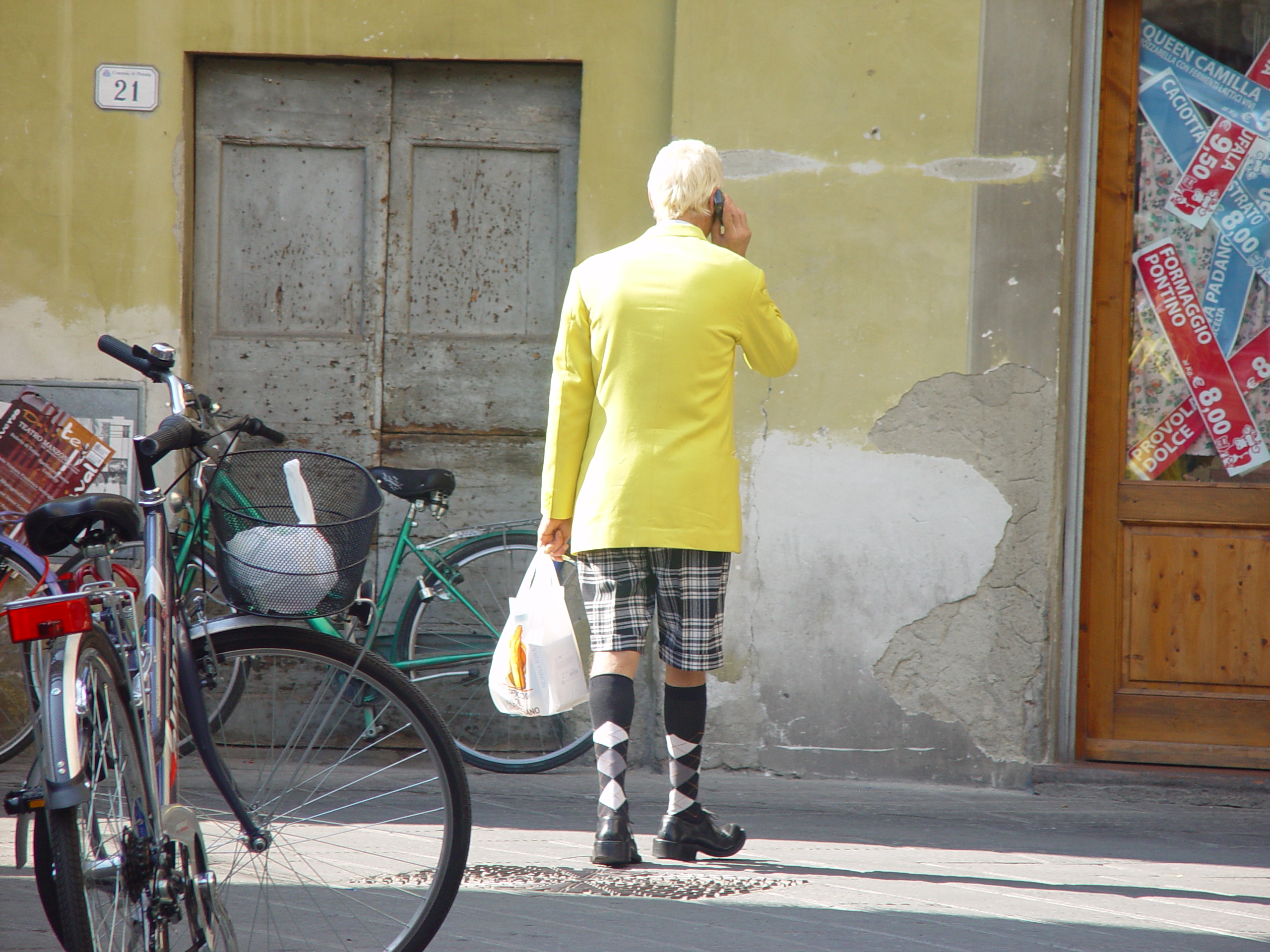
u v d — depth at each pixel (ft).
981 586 45.96
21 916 28.78
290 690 25.89
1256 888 34.24
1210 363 47.80
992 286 45.85
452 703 49.11
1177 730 47.57
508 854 35.40
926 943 28.37
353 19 47.98
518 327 49.73
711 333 32.24
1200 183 47.70
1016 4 45.55
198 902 22.77
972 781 45.98
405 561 49.70
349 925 25.73
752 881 33.01
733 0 46.42
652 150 47.67
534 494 49.90
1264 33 47.39
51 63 47.62
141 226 47.93
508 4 47.70
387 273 49.73
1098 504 48.16
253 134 49.34
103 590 23.08
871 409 46.34
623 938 28.12
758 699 46.65
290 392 49.78
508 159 49.47
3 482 47.83
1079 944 28.60
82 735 19.77
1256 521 47.14
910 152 46.09
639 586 33.19
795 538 46.52
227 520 23.68
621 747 33.68
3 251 47.83
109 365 48.19
